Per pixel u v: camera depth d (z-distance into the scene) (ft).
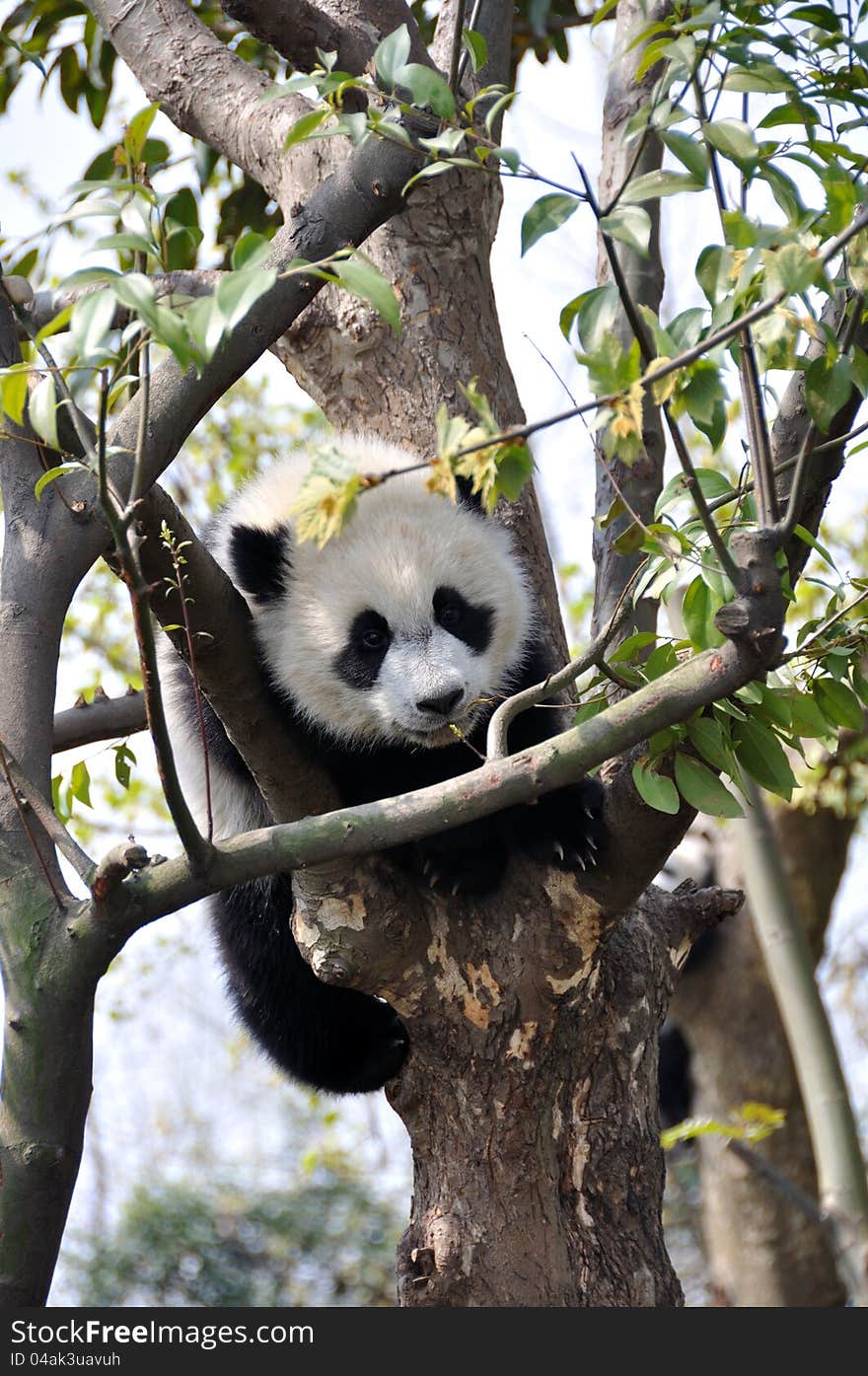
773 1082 50.57
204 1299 112.47
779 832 52.90
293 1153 118.62
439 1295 25.14
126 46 36.22
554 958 25.80
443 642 30.63
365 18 32.91
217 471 62.18
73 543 21.12
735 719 21.83
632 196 17.75
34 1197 18.34
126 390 21.72
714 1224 52.08
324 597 31.17
